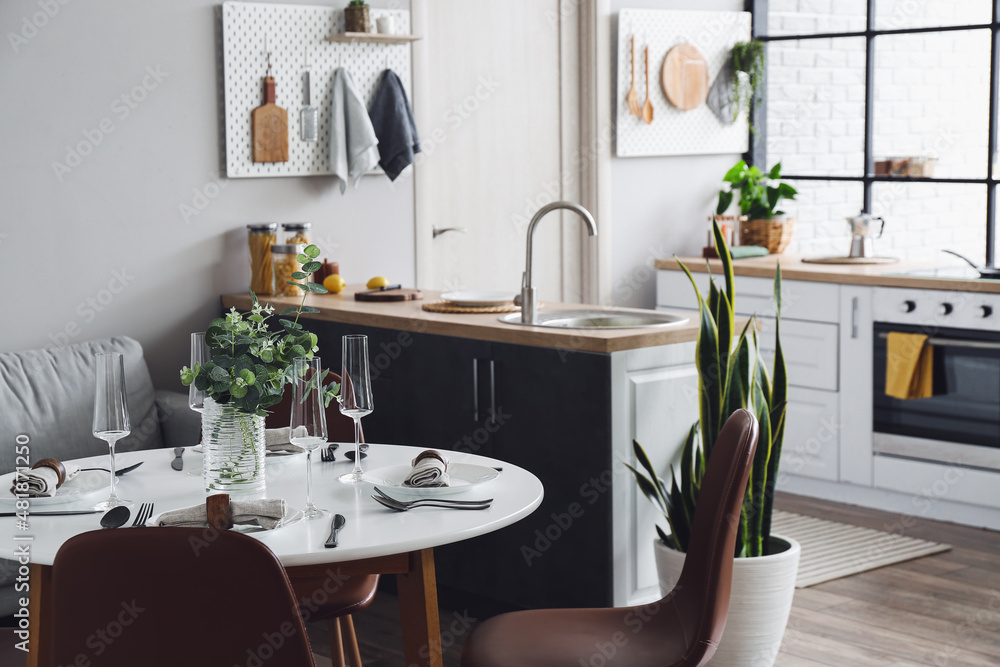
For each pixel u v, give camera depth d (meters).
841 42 5.38
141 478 2.22
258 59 3.90
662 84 5.11
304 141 4.05
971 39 5.24
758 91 5.47
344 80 4.07
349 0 4.09
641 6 5.02
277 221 4.05
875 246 5.45
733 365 2.79
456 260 4.57
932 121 5.29
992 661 2.89
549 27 4.77
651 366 2.96
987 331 3.93
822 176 5.22
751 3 5.43
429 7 4.34
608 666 1.88
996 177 4.69
